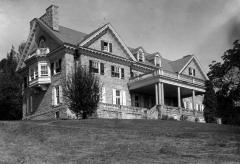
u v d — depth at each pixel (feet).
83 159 75.31
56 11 170.19
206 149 86.28
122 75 173.27
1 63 248.73
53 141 92.38
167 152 82.48
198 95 203.31
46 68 162.40
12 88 202.39
